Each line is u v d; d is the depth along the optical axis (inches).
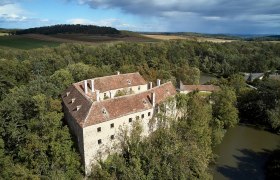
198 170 1782.7
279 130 2866.6
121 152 1957.4
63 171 1712.6
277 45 6663.4
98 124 1765.5
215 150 2472.9
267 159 2317.9
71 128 2021.4
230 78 4077.3
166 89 2544.3
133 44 5969.5
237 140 2691.9
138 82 2970.0
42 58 4409.5
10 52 5157.5
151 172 1684.3
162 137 1909.4
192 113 2172.7
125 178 1649.9
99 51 5241.1
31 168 1718.8
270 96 3075.8
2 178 1651.1
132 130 1985.7
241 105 3339.1
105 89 2620.6
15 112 2076.8
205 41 7490.2
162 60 5007.4
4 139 2007.9
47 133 1798.7
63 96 2405.3
